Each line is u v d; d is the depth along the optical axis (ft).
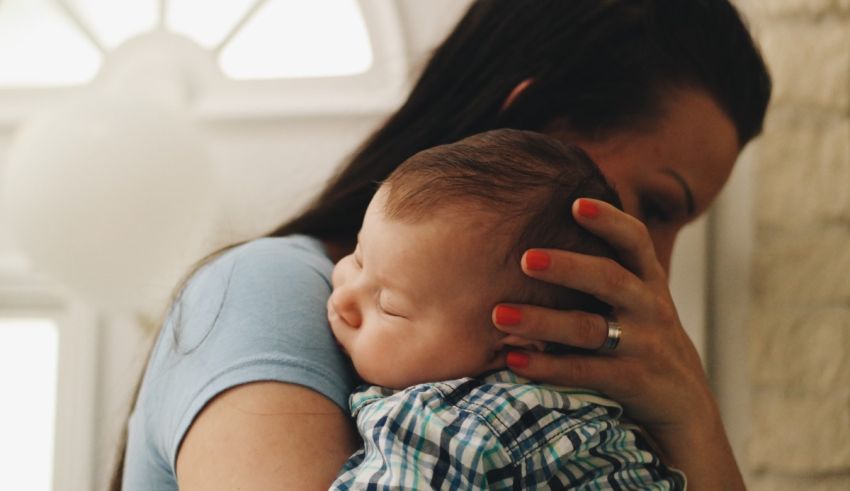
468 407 1.96
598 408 2.13
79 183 3.32
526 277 2.11
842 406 4.31
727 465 2.43
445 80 2.79
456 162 2.18
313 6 5.32
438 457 1.87
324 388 1.94
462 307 2.08
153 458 2.07
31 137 3.40
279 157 4.98
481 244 2.08
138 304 3.54
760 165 4.33
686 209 2.84
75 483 5.23
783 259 4.34
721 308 4.40
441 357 2.08
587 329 2.09
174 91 4.79
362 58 5.26
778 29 4.27
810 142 4.29
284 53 5.36
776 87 4.28
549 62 2.69
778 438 4.36
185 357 2.00
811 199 4.30
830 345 4.32
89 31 5.51
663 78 2.69
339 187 2.74
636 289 2.13
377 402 1.96
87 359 5.17
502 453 1.91
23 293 5.33
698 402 2.35
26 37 5.59
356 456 1.91
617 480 2.10
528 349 2.14
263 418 1.83
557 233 2.14
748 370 4.37
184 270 3.51
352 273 2.19
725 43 2.77
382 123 2.94
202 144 3.67
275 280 2.12
